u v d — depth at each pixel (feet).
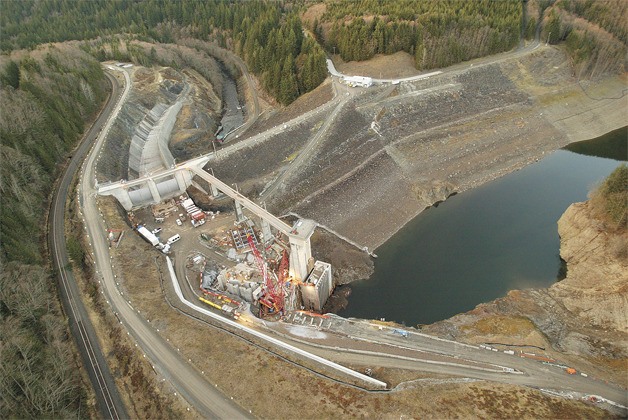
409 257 313.53
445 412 190.90
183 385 204.64
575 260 290.35
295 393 200.13
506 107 463.42
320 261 292.20
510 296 275.18
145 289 262.06
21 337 206.59
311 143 394.52
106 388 210.18
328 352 226.99
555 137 445.37
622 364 225.35
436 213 357.00
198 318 242.78
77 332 236.84
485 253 312.91
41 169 340.18
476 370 216.95
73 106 417.08
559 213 349.00
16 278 234.58
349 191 360.07
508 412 192.13
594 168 405.80
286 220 335.67
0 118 334.85
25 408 182.91
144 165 399.85
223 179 368.48
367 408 192.34
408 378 211.41
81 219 309.63
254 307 261.24
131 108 453.17
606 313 251.19
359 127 415.64
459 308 270.26
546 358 224.74
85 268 276.00
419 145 410.52
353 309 274.16
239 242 305.53
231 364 214.69
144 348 223.10
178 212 342.44
